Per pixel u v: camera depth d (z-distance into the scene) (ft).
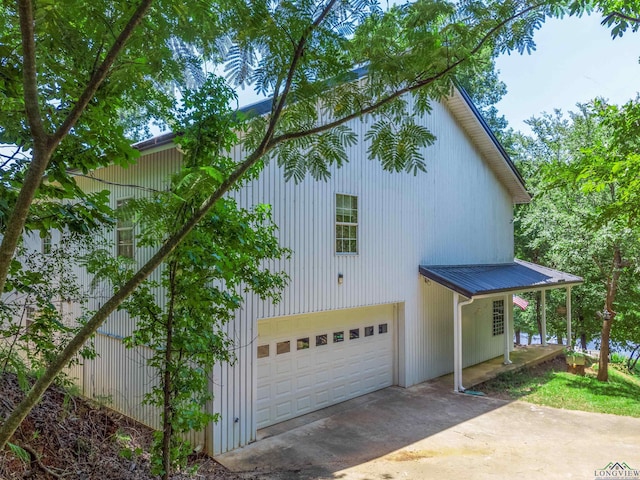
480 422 24.94
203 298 13.19
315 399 26.66
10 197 9.29
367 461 19.61
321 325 27.25
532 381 34.83
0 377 15.24
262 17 7.36
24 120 8.46
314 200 25.41
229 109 12.29
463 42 9.37
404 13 8.93
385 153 11.02
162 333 14.52
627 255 34.71
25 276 14.03
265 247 14.60
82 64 7.37
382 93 10.47
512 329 45.34
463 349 38.60
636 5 13.71
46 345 14.74
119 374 24.98
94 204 10.03
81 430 16.98
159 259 7.60
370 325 30.81
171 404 13.25
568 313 44.39
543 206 41.81
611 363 46.75
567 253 38.75
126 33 6.00
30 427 15.12
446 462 19.57
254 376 22.06
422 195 34.35
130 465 16.24
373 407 27.35
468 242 39.88
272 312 22.94
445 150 37.17
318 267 25.57
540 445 21.63
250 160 8.35
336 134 11.36
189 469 16.48
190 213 10.74
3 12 7.00
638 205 18.48
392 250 31.17
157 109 11.02
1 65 7.99
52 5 5.86
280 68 8.34
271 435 22.67
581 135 38.75
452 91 10.52
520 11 9.09
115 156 9.70
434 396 29.91
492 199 44.06
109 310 7.18
